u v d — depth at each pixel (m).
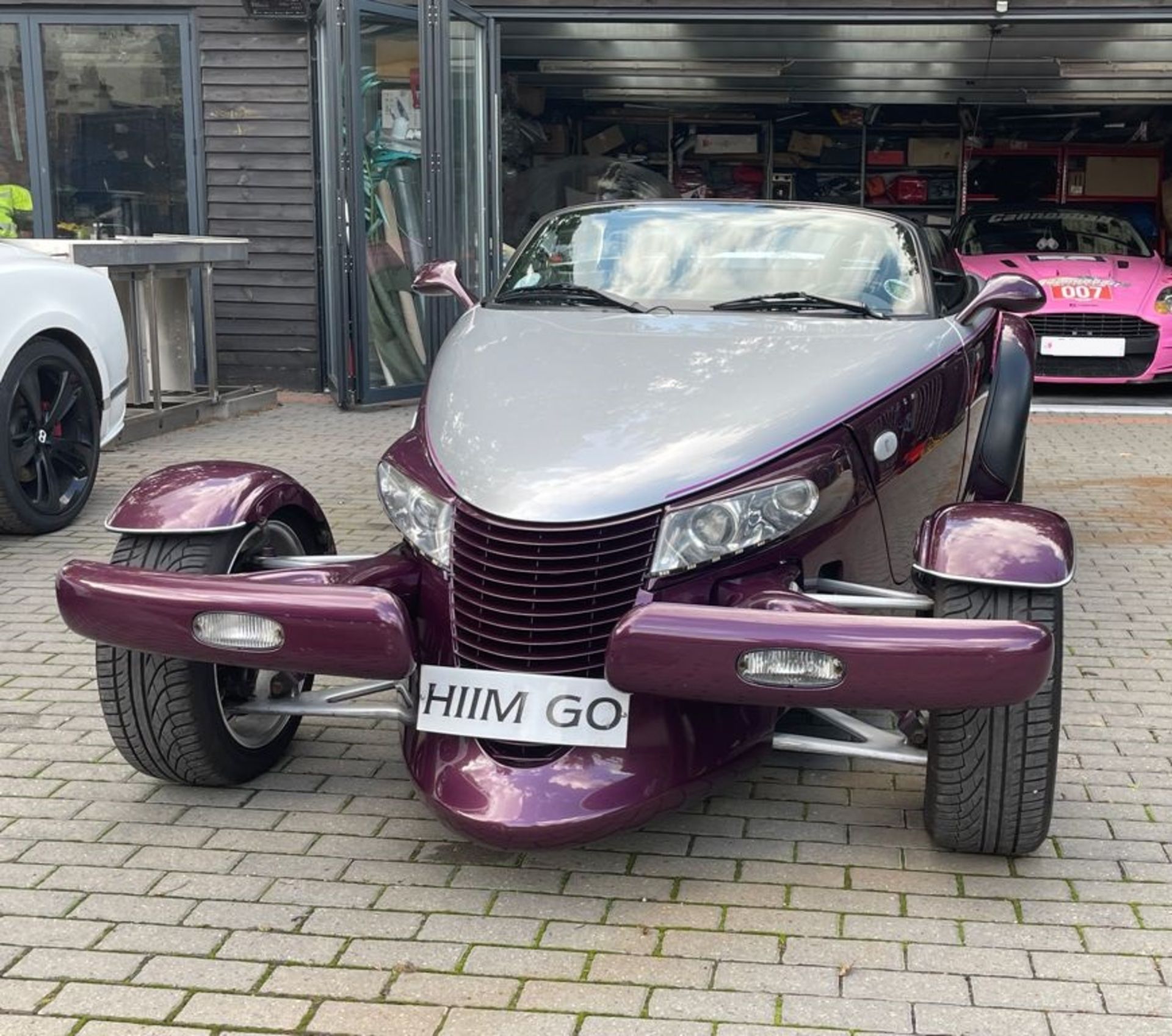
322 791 3.67
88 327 6.58
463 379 3.60
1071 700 4.36
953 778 3.07
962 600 3.01
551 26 12.24
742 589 3.05
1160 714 4.23
